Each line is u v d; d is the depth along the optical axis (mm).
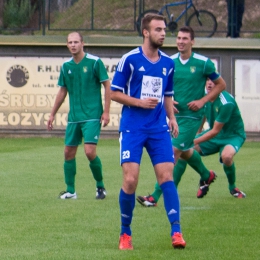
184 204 25375
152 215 22734
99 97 26578
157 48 17750
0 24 64125
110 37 58750
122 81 17547
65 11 63594
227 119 26203
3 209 23875
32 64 58562
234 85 58562
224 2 64750
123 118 17672
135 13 61812
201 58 25047
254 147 53125
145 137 17484
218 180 33406
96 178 26656
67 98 58625
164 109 18062
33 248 17625
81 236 19234
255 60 58344
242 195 27328
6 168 37125
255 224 21125
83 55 26328
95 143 26250
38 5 63625
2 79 58719
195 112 25250
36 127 58844
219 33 63594
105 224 21062
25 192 28281
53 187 29859
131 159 17344
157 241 18547
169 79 18344
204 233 19703
